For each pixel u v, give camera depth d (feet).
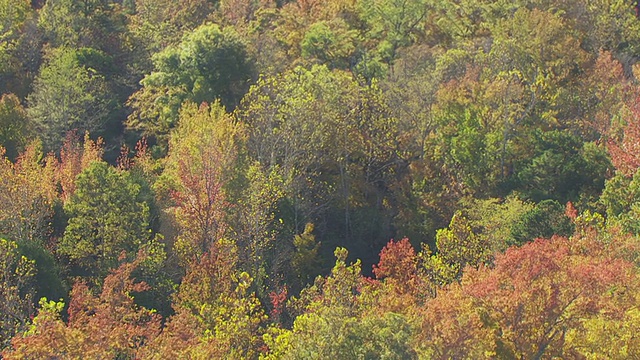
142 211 190.19
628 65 288.30
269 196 199.62
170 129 262.47
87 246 185.26
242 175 199.62
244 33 293.23
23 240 176.55
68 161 217.56
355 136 237.04
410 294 148.25
